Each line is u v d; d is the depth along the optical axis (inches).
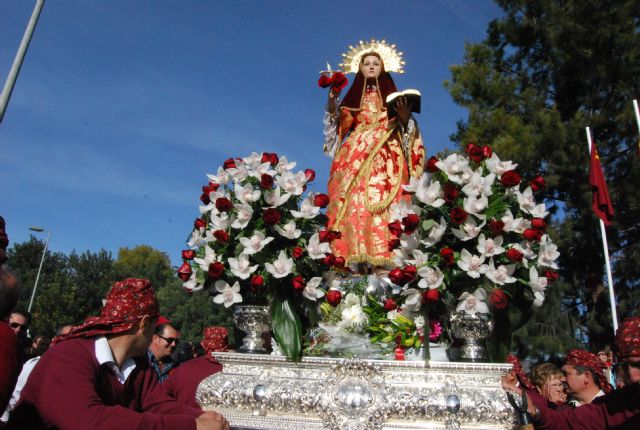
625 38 874.8
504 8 1035.3
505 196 185.2
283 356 170.6
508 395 152.6
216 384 170.4
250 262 189.0
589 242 864.3
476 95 965.8
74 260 2289.6
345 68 334.6
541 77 1003.3
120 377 143.9
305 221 194.1
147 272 2795.3
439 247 181.8
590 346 879.7
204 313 1937.7
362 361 162.6
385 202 273.1
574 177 861.2
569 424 161.5
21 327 283.4
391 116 293.6
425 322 177.5
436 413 155.3
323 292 187.0
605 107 918.4
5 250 131.0
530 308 187.5
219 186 201.3
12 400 249.3
